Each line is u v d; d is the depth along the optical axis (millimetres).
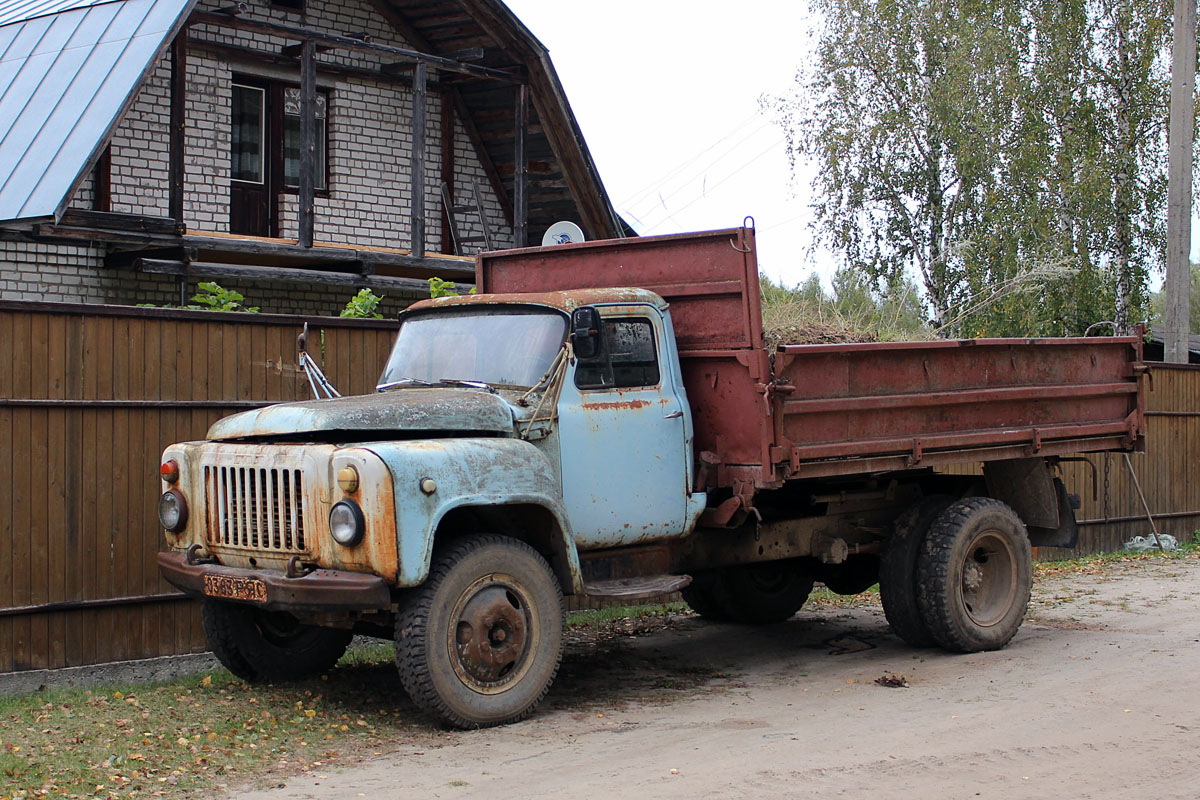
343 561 6484
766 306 10180
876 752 6199
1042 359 9367
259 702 7371
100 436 8148
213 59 14938
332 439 6820
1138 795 5465
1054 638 9477
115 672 8117
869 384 8234
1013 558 9141
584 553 7535
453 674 6672
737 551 8461
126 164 14039
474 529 7297
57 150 11852
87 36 13336
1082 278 22641
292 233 15734
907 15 22703
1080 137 23156
